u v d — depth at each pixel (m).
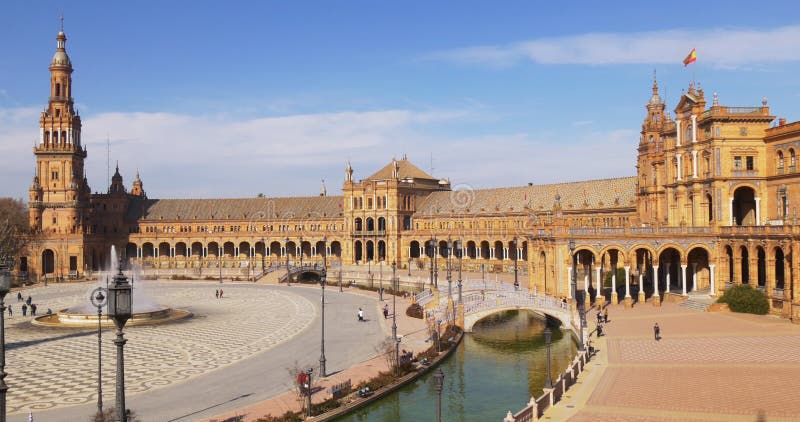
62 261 166.62
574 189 152.12
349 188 182.00
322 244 190.12
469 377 61.31
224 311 102.62
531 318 98.38
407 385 57.78
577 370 52.22
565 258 92.69
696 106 97.50
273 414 46.44
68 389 53.66
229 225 192.25
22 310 102.81
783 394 45.19
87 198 183.12
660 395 45.81
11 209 182.12
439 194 185.50
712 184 93.25
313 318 93.25
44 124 174.12
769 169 92.06
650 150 116.50
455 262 164.12
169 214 193.12
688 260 98.62
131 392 52.59
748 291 81.88
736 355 57.75
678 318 78.69
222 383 55.47
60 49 176.75
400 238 177.12
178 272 167.50
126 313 25.05
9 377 58.09
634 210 131.25
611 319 79.56
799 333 66.56
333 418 47.50
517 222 157.50
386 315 92.69
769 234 78.69
